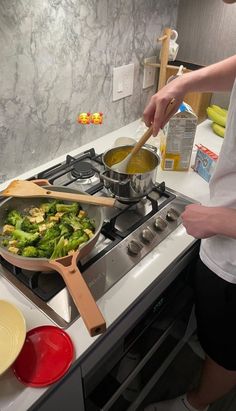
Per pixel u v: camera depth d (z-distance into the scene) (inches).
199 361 54.8
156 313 34.8
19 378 21.5
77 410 28.3
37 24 34.4
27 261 25.1
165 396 50.4
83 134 47.0
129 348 32.3
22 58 34.7
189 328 49.6
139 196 34.7
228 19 46.1
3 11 31.0
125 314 26.8
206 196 37.7
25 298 26.5
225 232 25.9
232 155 27.0
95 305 22.3
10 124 37.0
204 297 34.7
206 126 52.7
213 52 50.2
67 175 40.1
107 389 32.2
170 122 37.8
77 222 30.3
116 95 48.7
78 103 43.7
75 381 25.1
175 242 31.9
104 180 35.3
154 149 42.8
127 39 45.5
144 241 31.5
